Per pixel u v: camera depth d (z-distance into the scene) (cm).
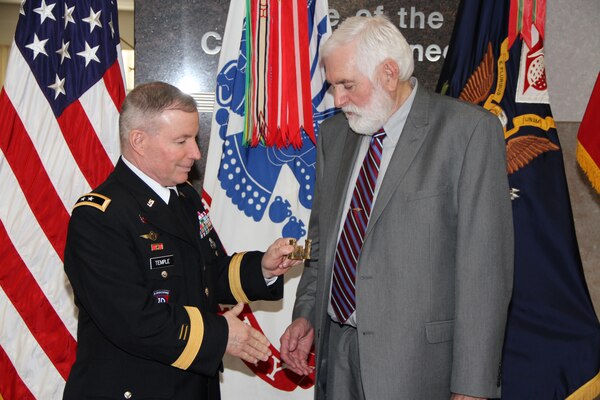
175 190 216
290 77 295
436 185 199
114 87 291
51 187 286
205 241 226
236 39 300
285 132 295
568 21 332
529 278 287
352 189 220
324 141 241
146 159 201
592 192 338
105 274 189
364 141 223
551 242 287
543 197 287
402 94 213
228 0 315
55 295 289
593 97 286
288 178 307
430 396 201
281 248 222
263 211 305
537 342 287
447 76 293
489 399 194
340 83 206
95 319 190
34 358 288
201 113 318
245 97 296
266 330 311
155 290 197
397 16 319
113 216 194
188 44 314
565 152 337
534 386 286
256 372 311
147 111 196
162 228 200
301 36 295
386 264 201
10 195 284
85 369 197
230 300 235
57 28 291
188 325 191
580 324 286
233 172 301
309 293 244
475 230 193
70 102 288
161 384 196
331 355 227
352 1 317
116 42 296
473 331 192
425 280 199
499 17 292
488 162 196
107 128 289
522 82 290
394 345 199
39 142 286
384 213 203
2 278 285
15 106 285
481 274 192
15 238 284
